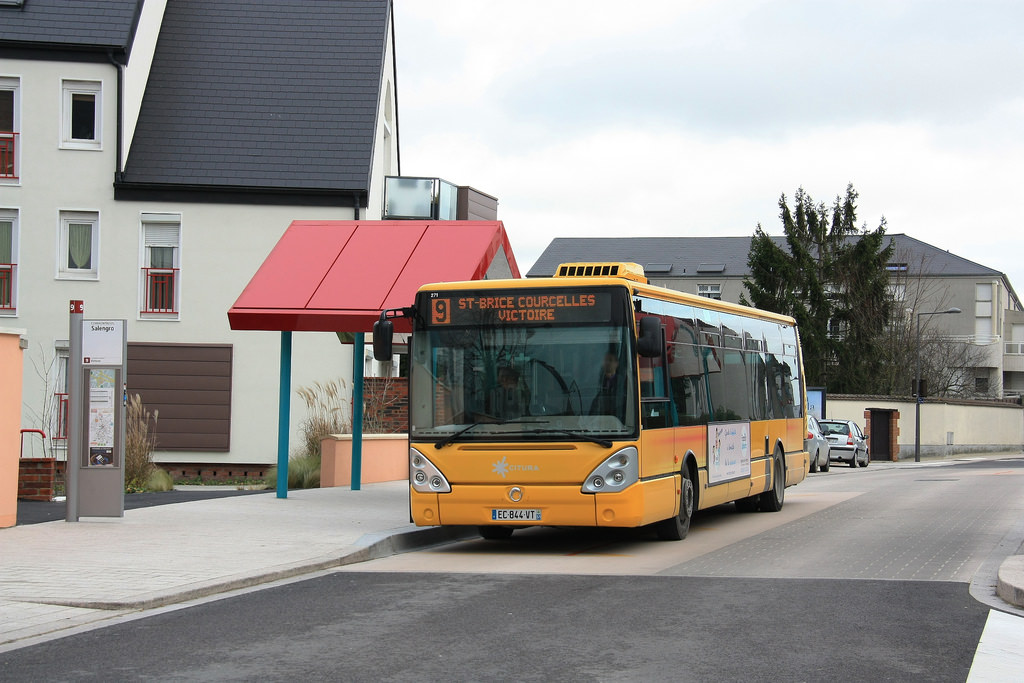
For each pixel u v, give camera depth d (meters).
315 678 6.61
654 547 13.55
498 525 13.05
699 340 15.20
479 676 6.65
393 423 25.45
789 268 58.09
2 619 8.37
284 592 9.88
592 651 7.36
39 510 16.27
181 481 27.02
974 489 25.45
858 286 58.53
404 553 13.15
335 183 28.62
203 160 28.98
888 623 8.39
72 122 28.83
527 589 10.04
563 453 12.41
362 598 9.54
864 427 51.09
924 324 63.09
